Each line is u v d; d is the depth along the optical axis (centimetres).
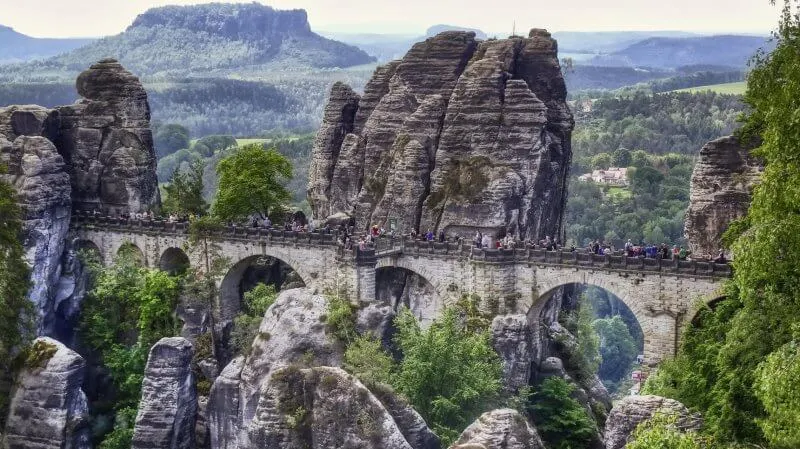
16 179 12925
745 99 8131
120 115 14325
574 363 12438
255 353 10581
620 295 10350
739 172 10612
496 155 12131
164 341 11000
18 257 10862
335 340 10369
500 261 10894
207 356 11988
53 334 13138
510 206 11800
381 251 11500
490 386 9631
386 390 8575
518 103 12175
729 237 8425
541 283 10825
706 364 7931
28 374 10794
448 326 9931
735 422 6894
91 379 12606
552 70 12838
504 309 10944
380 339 10231
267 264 13250
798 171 6328
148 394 10912
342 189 14050
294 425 8106
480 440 7094
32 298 12731
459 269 11244
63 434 10656
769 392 5600
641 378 10219
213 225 12700
